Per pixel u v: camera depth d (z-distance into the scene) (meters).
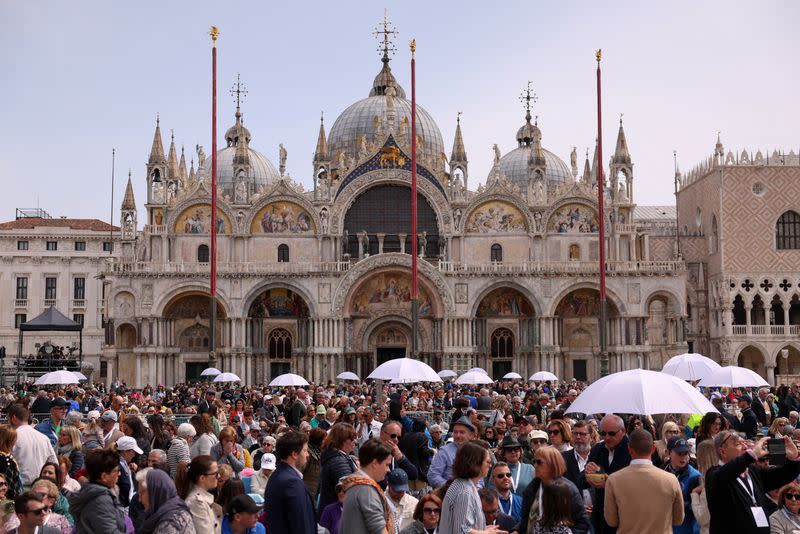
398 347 105.62
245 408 39.59
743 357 112.62
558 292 102.94
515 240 106.75
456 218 106.44
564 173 132.88
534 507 16.69
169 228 105.31
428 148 126.75
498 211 107.12
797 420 37.06
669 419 33.50
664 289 103.19
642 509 16.94
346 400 39.03
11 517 18.14
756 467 18.91
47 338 136.75
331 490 20.45
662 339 115.56
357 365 103.62
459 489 17.00
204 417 27.95
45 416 44.28
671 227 134.12
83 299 137.88
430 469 22.73
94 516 17.48
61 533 18.53
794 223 109.75
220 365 103.19
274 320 105.06
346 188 106.25
